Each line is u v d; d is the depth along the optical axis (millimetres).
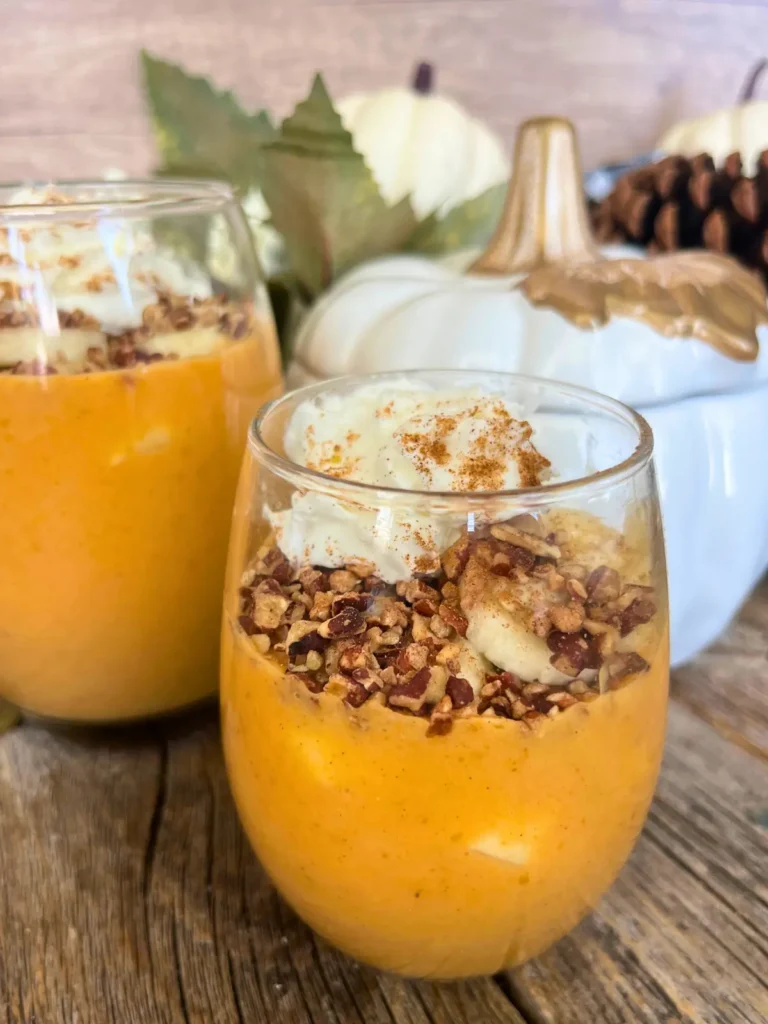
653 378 293
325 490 213
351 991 240
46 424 268
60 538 277
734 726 322
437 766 205
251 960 247
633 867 271
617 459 236
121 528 280
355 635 214
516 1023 233
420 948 224
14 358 270
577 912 232
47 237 273
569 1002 237
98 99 461
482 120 512
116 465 274
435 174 430
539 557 216
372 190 383
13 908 259
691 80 543
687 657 346
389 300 335
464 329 302
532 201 334
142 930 253
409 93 448
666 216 379
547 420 251
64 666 296
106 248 280
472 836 208
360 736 207
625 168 490
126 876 269
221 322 301
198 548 293
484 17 496
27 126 454
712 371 302
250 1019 233
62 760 312
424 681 205
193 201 296
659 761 237
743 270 326
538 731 205
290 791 217
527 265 335
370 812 209
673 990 239
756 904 260
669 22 526
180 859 274
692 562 316
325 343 335
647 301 296
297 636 216
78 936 252
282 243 403
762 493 323
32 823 286
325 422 250
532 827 210
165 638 298
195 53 463
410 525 211
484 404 250
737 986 240
